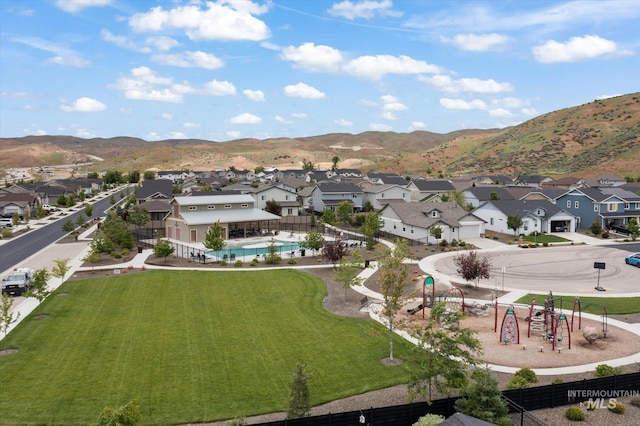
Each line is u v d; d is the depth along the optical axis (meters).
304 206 112.75
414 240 72.12
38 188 133.62
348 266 41.59
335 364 26.48
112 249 56.97
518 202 82.62
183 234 71.44
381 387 23.86
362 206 107.50
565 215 78.31
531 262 56.28
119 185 187.00
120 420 16.62
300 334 31.11
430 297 38.22
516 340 30.09
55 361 26.39
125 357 27.03
